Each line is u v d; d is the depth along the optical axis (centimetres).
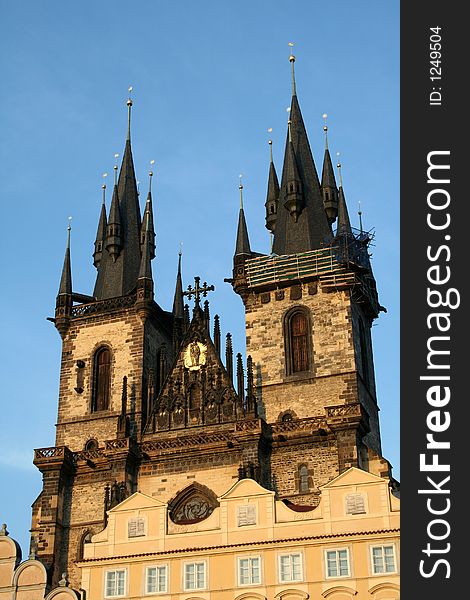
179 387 10544
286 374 10300
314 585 6881
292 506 7706
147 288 11181
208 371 10525
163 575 7206
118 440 10088
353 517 7075
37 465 10194
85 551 7481
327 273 10531
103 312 11275
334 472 9519
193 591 7081
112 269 11894
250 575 7038
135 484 10069
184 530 7394
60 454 10188
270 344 10500
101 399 10881
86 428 10712
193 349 10694
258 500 7331
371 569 6825
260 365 10425
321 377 10150
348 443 9475
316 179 11738
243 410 10188
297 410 10081
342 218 11106
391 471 9575
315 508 7288
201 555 7200
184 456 10031
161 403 10519
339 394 10025
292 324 10556
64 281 11600
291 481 9594
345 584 6819
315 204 11500
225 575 7081
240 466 9612
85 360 11119
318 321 10431
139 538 7431
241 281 10856
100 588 7281
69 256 11819
